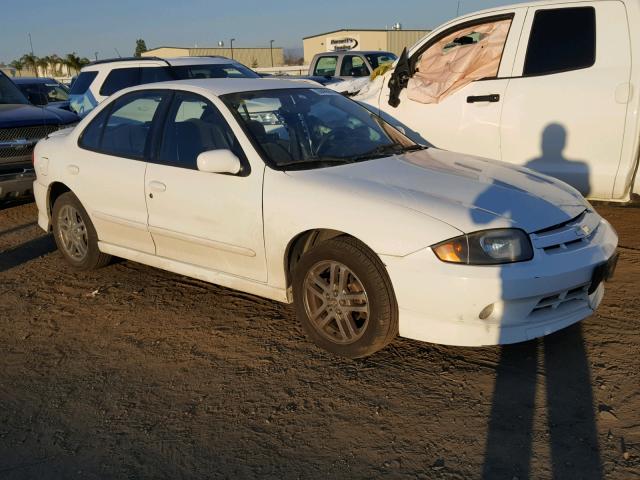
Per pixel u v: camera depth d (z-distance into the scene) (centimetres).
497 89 575
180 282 512
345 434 305
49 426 325
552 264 332
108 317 454
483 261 324
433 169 404
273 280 398
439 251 326
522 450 285
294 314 440
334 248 356
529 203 356
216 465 288
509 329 332
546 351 371
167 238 449
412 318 339
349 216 351
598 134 531
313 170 395
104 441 310
